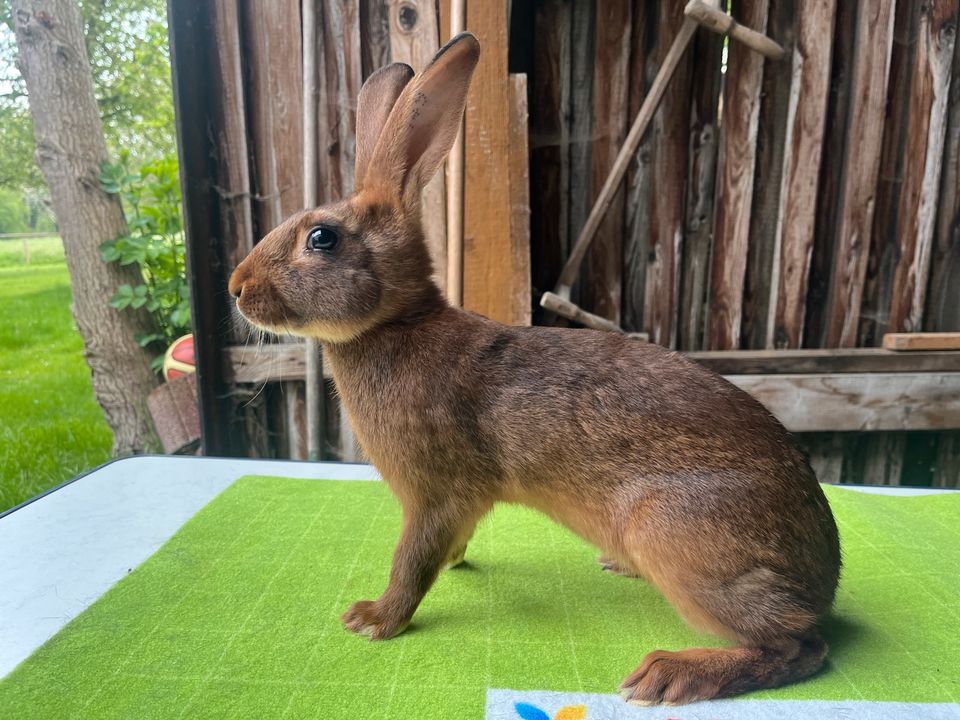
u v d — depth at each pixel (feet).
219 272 2.97
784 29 2.79
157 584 1.55
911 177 2.96
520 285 2.75
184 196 2.77
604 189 2.77
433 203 2.60
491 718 1.13
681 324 3.09
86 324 3.90
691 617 1.25
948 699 1.19
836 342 3.12
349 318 1.32
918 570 1.64
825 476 3.25
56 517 1.92
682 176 2.90
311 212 1.34
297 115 2.84
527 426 1.30
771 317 3.07
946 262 3.09
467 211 2.62
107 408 3.97
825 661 1.29
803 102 2.83
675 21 2.75
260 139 2.87
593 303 3.04
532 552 1.77
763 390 3.00
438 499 1.37
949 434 3.22
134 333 3.94
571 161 2.92
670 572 1.22
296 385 3.10
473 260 2.66
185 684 1.21
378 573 1.61
